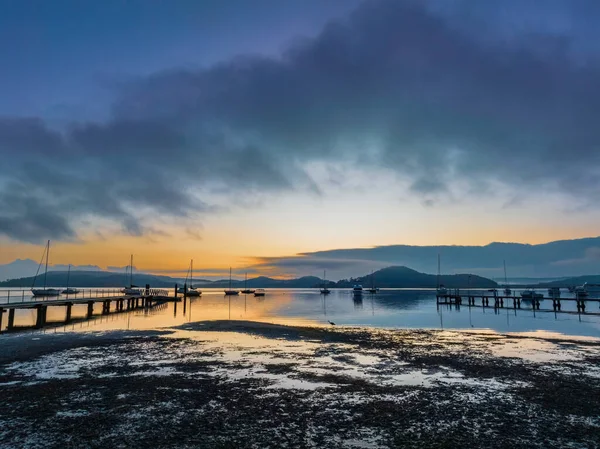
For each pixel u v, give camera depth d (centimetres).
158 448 988
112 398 1412
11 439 1041
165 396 1438
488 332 3594
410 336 3195
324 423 1171
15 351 2388
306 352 2392
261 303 10594
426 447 1008
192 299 12950
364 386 1598
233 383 1636
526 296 9181
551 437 1077
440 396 1459
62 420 1186
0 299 9300
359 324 4566
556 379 1738
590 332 3747
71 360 2111
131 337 3017
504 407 1333
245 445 1010
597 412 1286
